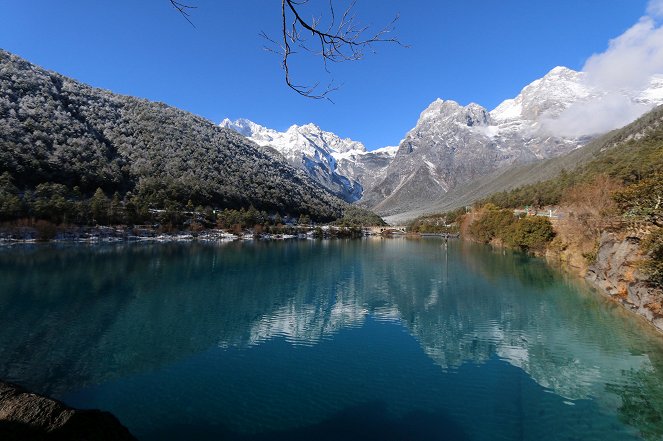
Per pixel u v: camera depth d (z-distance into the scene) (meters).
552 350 21.61
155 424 14.65
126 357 21.44
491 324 27.62
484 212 111.69
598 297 33.50
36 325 27.05
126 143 149.00
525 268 53.06
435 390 17.47
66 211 90.62
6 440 6.31
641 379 17.53
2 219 80.06
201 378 18.80
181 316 30.12
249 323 28.48
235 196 151.62
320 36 3.98
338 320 29.50
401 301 35.97
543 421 14.55
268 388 17.70
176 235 108.56
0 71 139.12
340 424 14.66
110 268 52.41
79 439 6.64
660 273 22.64
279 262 64.88
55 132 126.00
